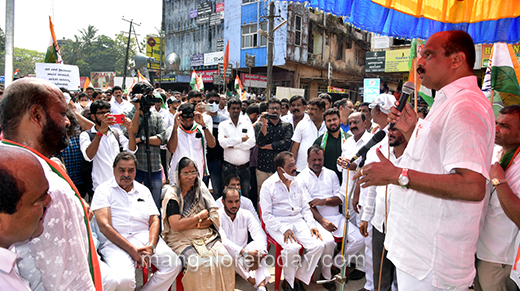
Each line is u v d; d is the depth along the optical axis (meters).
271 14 13.10
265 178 4.95
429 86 1.69
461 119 1.41
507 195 1.96
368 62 13.88
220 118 5.78
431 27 2.94
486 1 2.81
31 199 0.89
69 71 4.91
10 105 1.10
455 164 1.35
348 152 4.00
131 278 2.67
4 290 0.90
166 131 4.36
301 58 19.28
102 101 3.70
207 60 22.42
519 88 2.88
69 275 1.12
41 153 1.17
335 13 2.57
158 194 4.07
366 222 3.19
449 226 1.54
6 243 0.93
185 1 23.98
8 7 3.26
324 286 3.46
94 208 3.00
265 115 4.91
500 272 2.29
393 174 1.40
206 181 4.92
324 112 4.68
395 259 1.73
